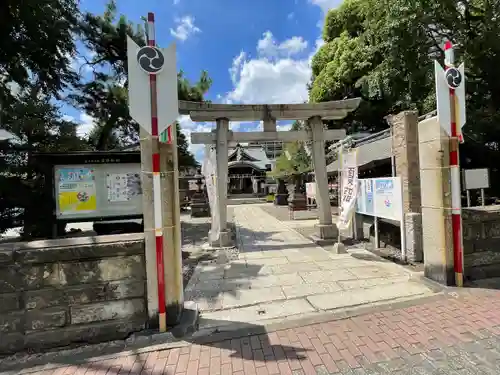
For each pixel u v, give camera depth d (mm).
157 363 2330
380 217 5691
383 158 6395
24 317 2551
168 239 2881
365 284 3896
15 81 7910
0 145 6961
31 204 6988
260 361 2299
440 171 3568
